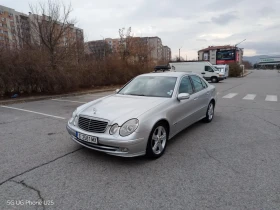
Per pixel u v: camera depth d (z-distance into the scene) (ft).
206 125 18.29
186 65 82.48
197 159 11.54
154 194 8.39
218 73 76.79
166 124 12.40
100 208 7.58
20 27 51.16
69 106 28.94
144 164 10.96
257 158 11.58
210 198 8.11
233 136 15.34
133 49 84.02
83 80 53.57
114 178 9.61
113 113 11.03
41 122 19.86
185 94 13.37
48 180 9.48
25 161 11.42
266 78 101.09
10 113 24.09
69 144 13.96
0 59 34.04
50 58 42.96
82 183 9.22
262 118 20.77
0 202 7.93
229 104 29.50
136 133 10.22
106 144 10.27
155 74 16.70
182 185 9.01
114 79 64.54
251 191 8.52
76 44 51.72
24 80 37.55
